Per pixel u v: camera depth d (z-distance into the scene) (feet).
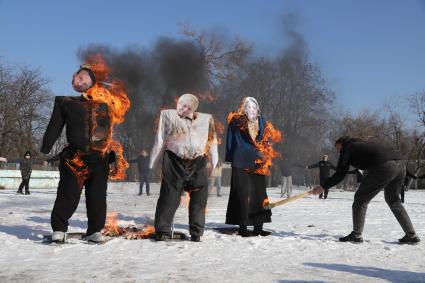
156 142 22.66
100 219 20.92
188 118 22.74
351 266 16.60
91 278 13.85
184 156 22.17
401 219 22.81
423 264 17.38
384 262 17.62
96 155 20.80
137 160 71.87
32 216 32.12
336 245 21.59
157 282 13.48
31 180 97.55
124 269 15.21
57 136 21.07
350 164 23.99
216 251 19.17
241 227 24.34
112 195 71.00
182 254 18.31
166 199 22.13
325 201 62.23
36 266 15.55
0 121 143.54
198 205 22.20
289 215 37.93
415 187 150.10
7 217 31.17
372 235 25.68
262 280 14.01
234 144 24.93
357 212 23.04
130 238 22.47
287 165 75.36
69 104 20.93
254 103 25.30
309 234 25.72
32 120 147.95
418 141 153.38
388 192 23.38
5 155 143.23
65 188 20.62
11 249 18.85
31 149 146.41
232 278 14.20
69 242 20.58
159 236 21.85
